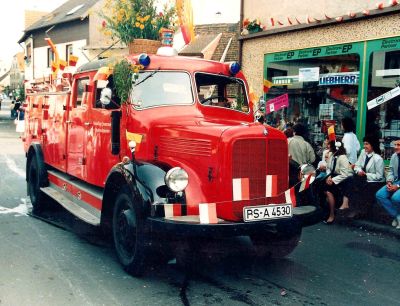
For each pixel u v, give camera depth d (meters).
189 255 5.11
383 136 8.46
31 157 8.16
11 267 4.88
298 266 5.23
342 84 9.16
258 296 4.32
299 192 5.01
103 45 22.78
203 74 5.67
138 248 4.48
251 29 11.18
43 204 7.54
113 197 5.12
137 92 5.24
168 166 4.57
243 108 5.98
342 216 7.59
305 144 7.46
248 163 4.46
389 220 7.32
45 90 8.15
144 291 4.35
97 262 5.14
